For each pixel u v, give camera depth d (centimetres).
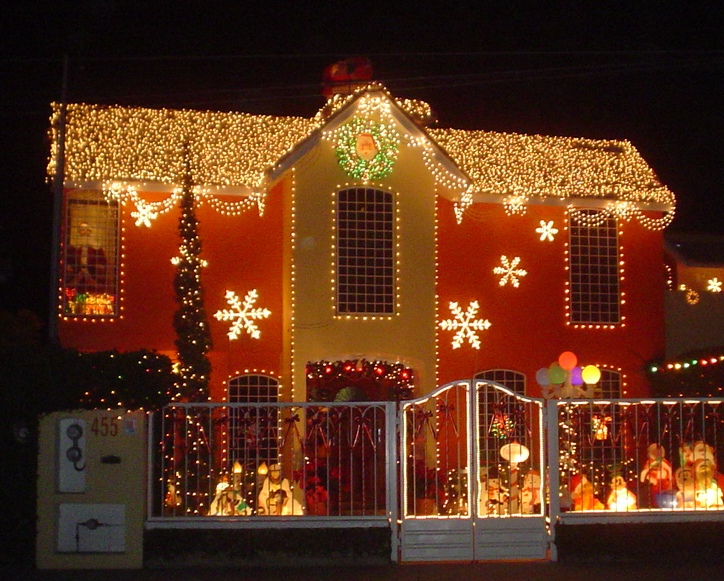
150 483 1209
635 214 2114
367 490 1448
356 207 1900
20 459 1192
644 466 1377
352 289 1881
